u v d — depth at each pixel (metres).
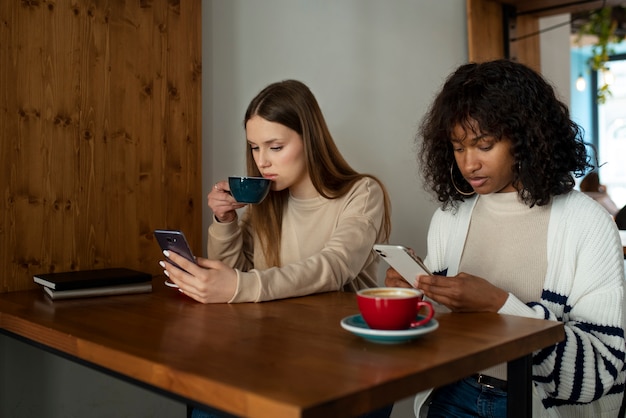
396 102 2.94
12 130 1.67
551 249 1.30
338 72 2.68
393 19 2.92
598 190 3.93
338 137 2.68
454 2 3.30
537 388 1.21
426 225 3.08
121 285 1.55
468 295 1.20
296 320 1.19
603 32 5.64
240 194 1.56
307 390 0.75
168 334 1.09
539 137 1.25
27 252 1.71
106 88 1.85
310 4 2.56
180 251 1.42
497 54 3.54
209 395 0.80
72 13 1.78
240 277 1.39
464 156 1.31
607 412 1.29
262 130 1.65
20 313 1.33
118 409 2.00
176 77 2.01
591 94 7.32
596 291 1.24
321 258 1.52
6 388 1.76
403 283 1.34
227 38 2.27
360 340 1.02
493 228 1.42
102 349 1.01
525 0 3.55
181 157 2.03
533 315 1.21
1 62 1.65
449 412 1.36
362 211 1.69
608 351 1.19
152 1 1.95
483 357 0.94
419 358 0.90
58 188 1.76
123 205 1.90
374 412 1.44
